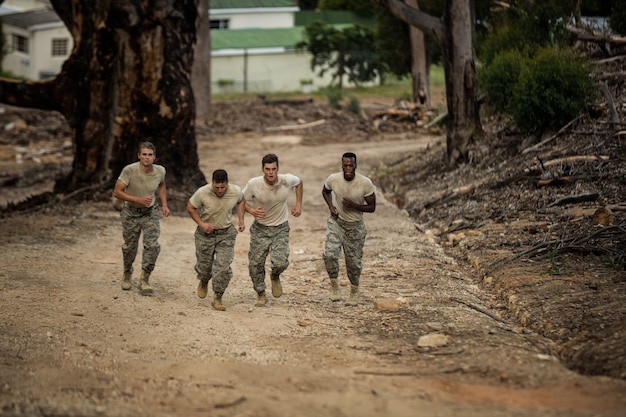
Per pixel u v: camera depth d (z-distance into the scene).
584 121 36.50
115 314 19.23
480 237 27.08
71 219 33.81
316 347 16.91
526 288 20.67
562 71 35.78
